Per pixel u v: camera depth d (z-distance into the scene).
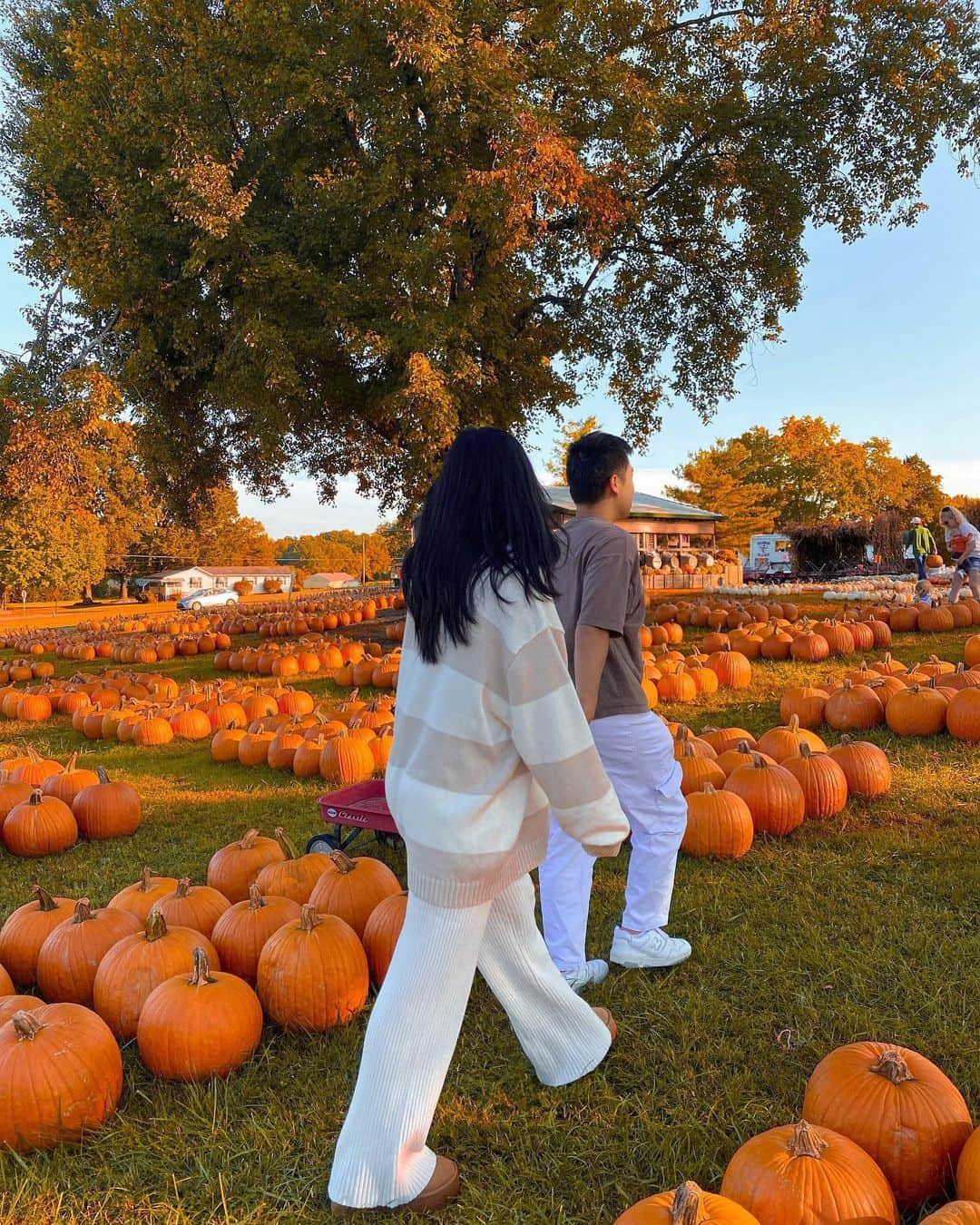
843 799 4.77
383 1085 2.03
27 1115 2.37
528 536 1.91
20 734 9.11
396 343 11.02
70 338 14.28
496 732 1.92
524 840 2.03
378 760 6.44
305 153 11.98
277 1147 2.36
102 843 5.27
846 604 14.47
